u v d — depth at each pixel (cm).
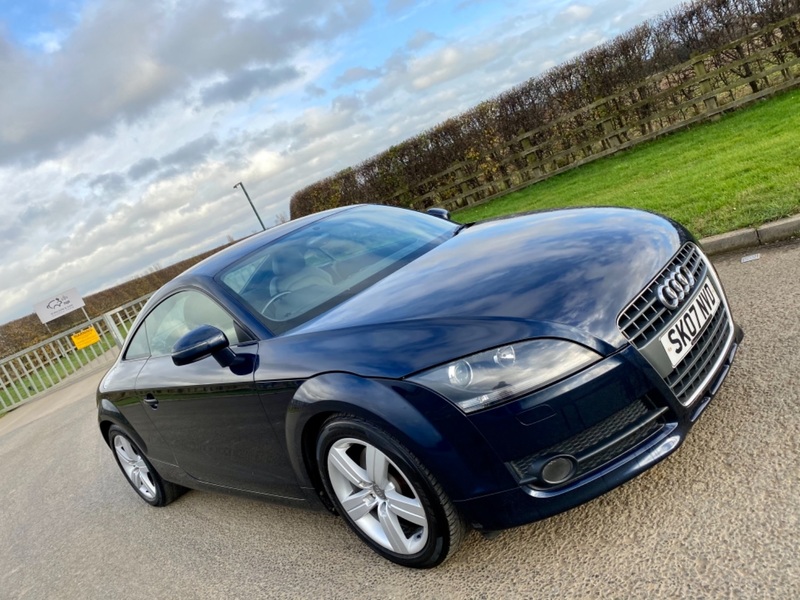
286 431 298
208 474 399
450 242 367
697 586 218
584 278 258
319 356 278
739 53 1249
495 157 1590
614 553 250
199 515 457
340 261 369
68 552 486
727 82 1288
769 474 257
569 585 243
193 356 305
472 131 1602
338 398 262
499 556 275
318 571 322
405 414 245
